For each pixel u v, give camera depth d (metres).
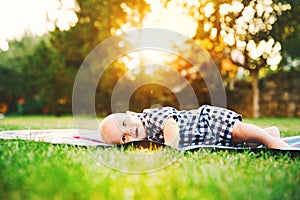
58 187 1.70
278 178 1.96
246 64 9.04
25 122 7.34
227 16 7.93
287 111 10.81
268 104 10.77
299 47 8.81
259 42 8.19
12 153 2.48
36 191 1.66
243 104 10.31
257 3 7.75
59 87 11.73
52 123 6.86
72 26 11.26
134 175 2.02
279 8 7.80
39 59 12.14
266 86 10.78
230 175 1.98
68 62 11.64
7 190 1.72
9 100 13.77
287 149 2.70
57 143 3.03
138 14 8.91
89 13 10.83
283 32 8.21
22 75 13.17
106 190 1.68
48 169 2.02
